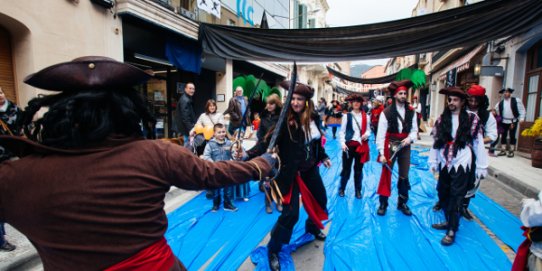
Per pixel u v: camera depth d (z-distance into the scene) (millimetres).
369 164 6895
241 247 3029
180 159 982
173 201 4301
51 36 4684
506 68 8461
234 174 1111
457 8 4492
